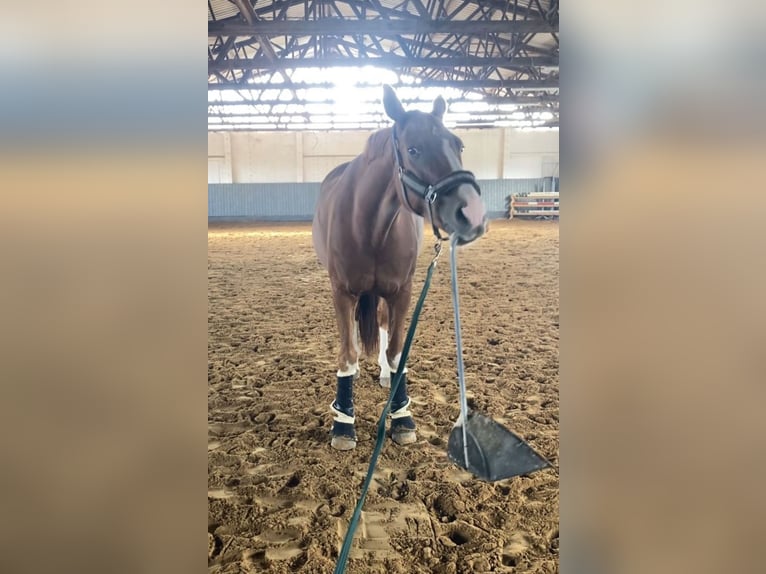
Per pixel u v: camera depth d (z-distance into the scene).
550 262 5.06
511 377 2.34
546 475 1.61
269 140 12.67
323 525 1.42
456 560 1.29
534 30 5.11
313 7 5.49
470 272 4.62
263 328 3.12
